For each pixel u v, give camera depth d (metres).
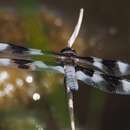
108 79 0.41
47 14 0.90
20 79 0.75
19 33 0.81
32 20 0.84
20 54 0.40
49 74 0.75
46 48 0.78
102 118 0.79
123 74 0.42
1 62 0.40
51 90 0.73
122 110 0.81
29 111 0.71
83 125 0.77
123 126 0.80
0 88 0.74
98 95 0.79
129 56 0.91
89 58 0.42
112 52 0.91
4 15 0.86
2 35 0.81
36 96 0.71
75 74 0.39
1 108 0.72
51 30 0.86
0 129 0.68
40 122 0.68
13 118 0.69
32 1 0.88
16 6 0.89
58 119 0.69
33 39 0.79
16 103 0.73
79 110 0.79
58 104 0.70
